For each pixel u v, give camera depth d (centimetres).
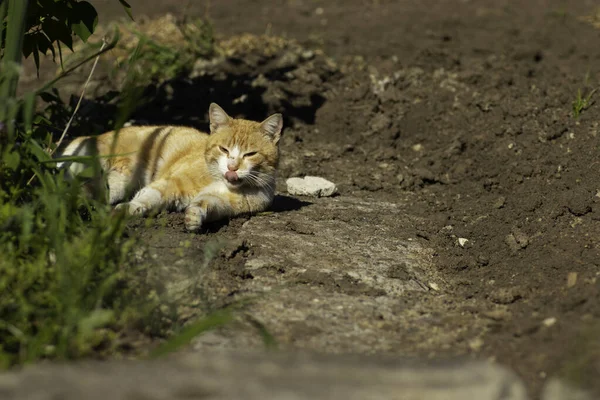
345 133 1041
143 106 1088
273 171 805
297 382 362
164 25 1352
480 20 1431
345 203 857
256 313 566
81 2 745
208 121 1050
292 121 1059
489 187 875
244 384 358
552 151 894
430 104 1069
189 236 698
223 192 785
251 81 1153
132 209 721
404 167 957
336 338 533
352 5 1578
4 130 590
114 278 506
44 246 524
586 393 430
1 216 537
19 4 599
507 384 378
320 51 1276
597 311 536
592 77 1080
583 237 704
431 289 660
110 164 813
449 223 806
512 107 1006
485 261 708
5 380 359
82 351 463
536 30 1352
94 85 1141
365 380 365
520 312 575
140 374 365
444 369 374
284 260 683
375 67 1202
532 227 754
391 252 728
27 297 493
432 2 1584
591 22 1413
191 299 572
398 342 532
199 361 382
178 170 804
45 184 569
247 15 1512
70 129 920
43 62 1264
